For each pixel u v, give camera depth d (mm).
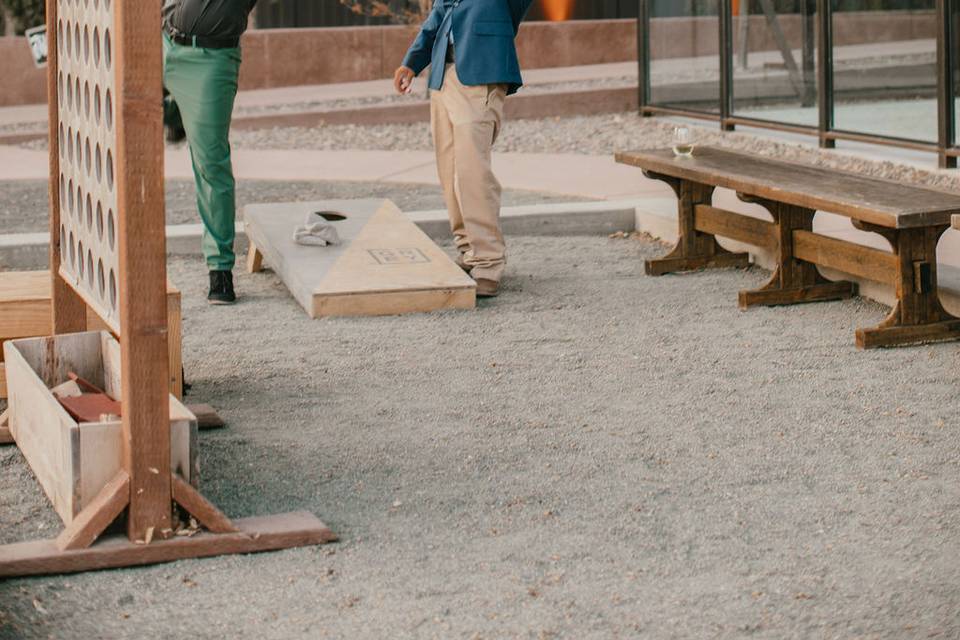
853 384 5660
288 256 7410
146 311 3879
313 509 4387
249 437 5113
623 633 3506
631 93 16094
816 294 7074
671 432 5105
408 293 6984
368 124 15406
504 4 7121
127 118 3777
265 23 20797
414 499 4465
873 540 4074
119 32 3742
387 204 8477
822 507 4344
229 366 6094
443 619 3598
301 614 3643
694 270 7949
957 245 7590
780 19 13086
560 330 6648
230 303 7301
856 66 12023
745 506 4363
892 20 11539
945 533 4113
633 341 6422
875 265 6461
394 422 5277
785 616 3588
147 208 3832
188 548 3990
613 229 9281
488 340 6480
